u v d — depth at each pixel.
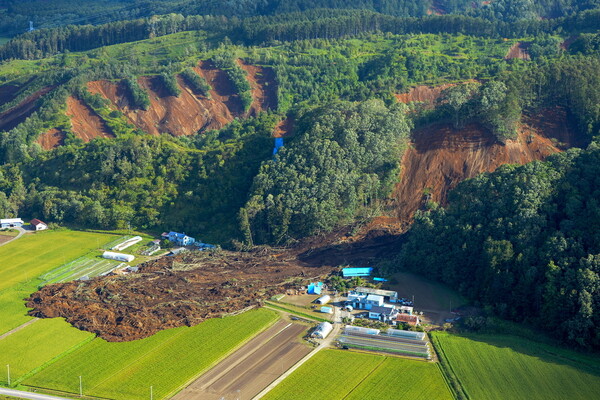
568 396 137.50
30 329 170.75
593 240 171.12
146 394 141.12
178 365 153.25
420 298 188.00
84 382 146.12
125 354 158.50
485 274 181.25
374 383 144.62
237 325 173.75
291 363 153.88
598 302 158.00
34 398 139.50
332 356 157.00
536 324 167.00
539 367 149.38
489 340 163.38
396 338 163.62
